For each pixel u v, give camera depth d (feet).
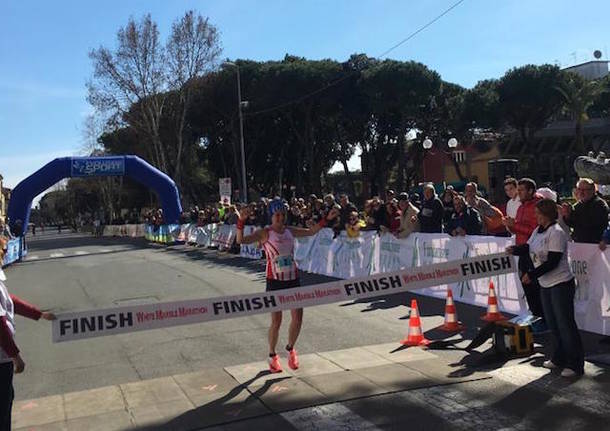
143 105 133.90
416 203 47.34
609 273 21.80
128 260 68.03
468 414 15.20
